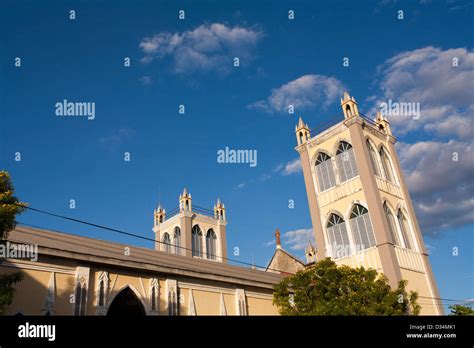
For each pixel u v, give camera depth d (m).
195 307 28.81
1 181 16.52
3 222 15.67
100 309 23.59
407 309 29.94
